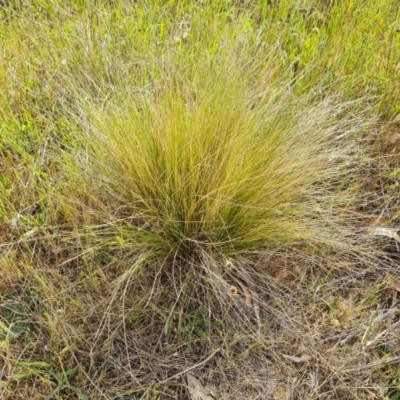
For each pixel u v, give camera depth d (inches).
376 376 73.1
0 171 88.2
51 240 80.4
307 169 80.4
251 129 80.0
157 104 81.1
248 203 76.7
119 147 79.5
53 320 72.8
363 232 86.2
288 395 70.2
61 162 83.9
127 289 77.0
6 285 76.9
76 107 90.9
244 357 72.9
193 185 75.4
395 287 80.8
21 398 68.7
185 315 75.5
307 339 75.2
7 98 96.0
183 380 71.2
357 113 97.4
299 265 82.3
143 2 114.0
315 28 108.5
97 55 102.0
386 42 107.8
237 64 89.9
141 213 77.3
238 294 77.8
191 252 80.1
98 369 71.2
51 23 111.4
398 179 91.5
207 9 111.2
